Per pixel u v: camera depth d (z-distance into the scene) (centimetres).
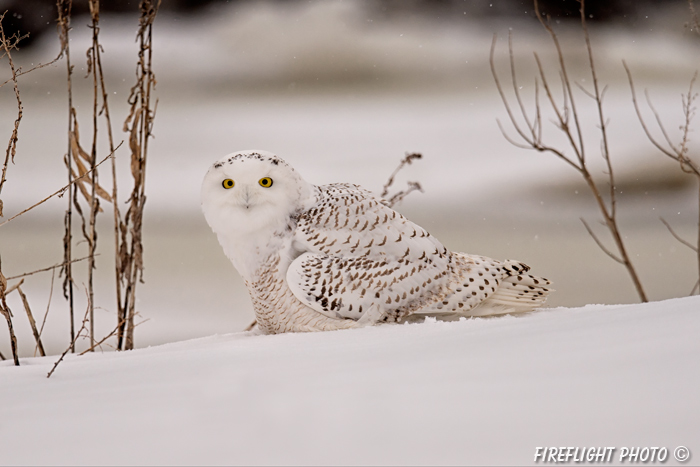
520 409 1279
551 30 1505
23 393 1408
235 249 1451
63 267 1469
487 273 1452
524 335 1414
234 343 1439
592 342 1406
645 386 1347
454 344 1414
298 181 1451
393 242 1450
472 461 1097
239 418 1328
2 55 1447
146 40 1474
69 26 1472
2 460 1202
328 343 1428
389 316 1449
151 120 1474
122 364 1423
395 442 1171
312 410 1338
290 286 1448
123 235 1472
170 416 1370
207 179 1452
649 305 1427
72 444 1254
